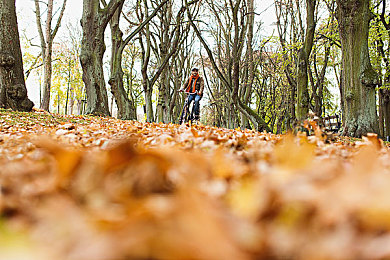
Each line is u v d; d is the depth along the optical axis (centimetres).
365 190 61
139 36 2192
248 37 2459
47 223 60
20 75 1291
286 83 3128
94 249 44
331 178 82
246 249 49
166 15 2377
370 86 1248
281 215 64
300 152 101
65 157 86
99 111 1430
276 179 77
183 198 54
